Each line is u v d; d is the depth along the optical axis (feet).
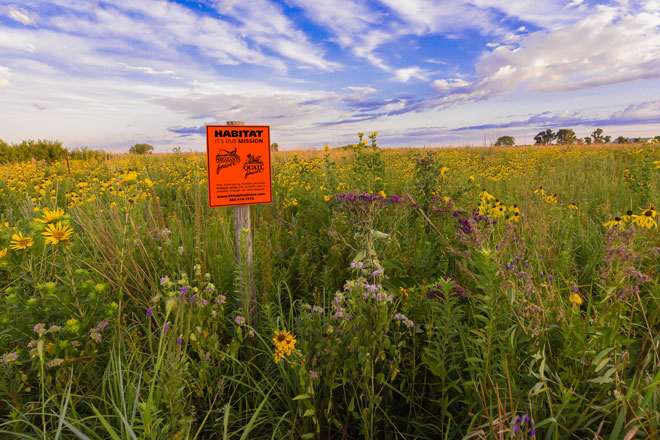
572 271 10.65
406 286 8.75
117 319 7.50
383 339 6.18
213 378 7.31
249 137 9.13
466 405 6.51
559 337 6.60
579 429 5.15
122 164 27.84
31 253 8.07
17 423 5.78
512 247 10.27
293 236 13.74
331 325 6.37
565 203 18.37
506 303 6.30
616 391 4.92
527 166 32.78
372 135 18.08
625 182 21.09
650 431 4.51
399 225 13.11
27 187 27.07
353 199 8.81
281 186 23.54
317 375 5.71
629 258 5.41
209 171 8.71
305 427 6.19
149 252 11.26
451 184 21.17
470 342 6.98
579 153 47.01
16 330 7.06
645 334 5.85
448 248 7.32
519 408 5.48
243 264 8.49
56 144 68.95
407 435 6.46
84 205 17.22
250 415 6.84
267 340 8.38
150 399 4.82
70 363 6.55
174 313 7.38
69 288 7.50
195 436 5.69
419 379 7.43
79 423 5.53
